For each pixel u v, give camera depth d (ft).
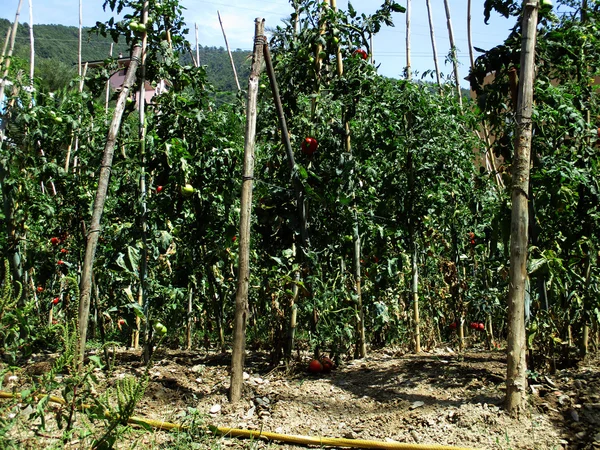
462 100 19.81
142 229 14.10
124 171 15.19
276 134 15.69
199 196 15.24
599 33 14.65
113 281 15.47
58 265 16.92
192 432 10.11
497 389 11.92
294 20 15.75
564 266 13.24
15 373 12.76
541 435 9.93
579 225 13.99
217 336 19.34
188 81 15.30
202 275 16.97
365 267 16.65
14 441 8.55
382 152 16.84
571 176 11.77
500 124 13.14
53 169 15.70
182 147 14.21
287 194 14.48
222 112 17.02
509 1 12.71
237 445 10.31
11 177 15.69
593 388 11.41
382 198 17.04
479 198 16.93
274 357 14.67
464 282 17.28
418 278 18.83
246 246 12.21
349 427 10.91
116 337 19.56
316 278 13.89
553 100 12.58
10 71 16.67
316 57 15.55
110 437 8.13
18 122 15.90
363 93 15.16
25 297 15.78
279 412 11.63
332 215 15.23
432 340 17.94
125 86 12.84
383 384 13.12
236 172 15.93
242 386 12.37
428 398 11.85
